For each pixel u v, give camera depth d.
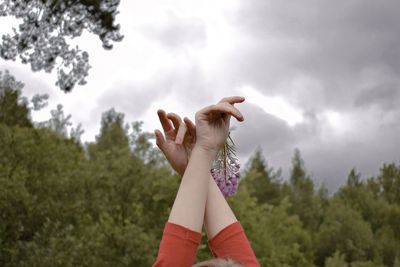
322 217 66.69
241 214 21.38
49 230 14.40
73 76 9.52
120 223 16.98
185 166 1.68
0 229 14.22
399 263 56.31
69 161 19.23
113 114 45.94
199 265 1.43
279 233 33.41
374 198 77.00
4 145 16.75
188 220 1.53
